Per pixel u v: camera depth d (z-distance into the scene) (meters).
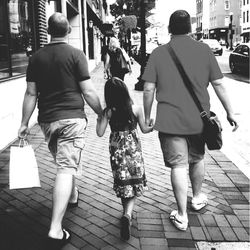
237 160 6.16
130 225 3.62
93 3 35.66
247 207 4.34
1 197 4.61
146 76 3.73
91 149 6.73
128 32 32.22
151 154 6.42
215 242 3.60
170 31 3.81
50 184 5.03
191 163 4.11
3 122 6.98
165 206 4.34
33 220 4.02
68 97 3.54
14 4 8.24
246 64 20.19
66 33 3.63
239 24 89.00
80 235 3.70
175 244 3.55
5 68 7.54
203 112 3.66
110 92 3.62
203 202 4.26
